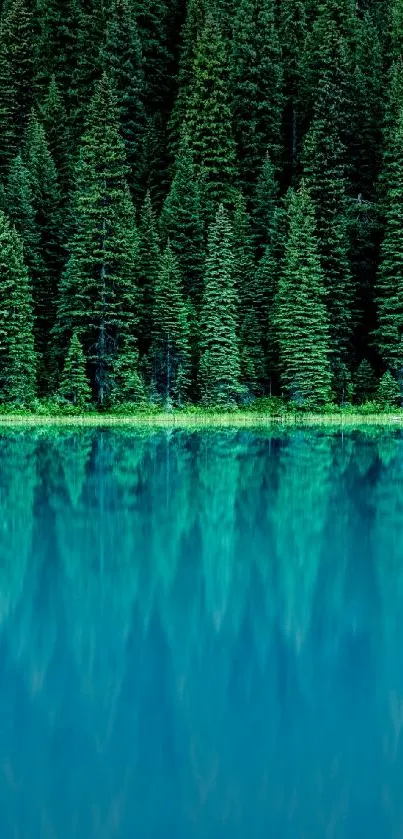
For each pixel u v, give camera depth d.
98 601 12.62
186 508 21.12
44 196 63.03
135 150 72.94
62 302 58.72
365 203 67.06
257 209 67.81
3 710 8.57
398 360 61.66
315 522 19.31
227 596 12.95
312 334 59.75
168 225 63.72
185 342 59.72
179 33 84.19
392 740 7.96
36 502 21.83
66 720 8.32
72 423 54.59
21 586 13.41
